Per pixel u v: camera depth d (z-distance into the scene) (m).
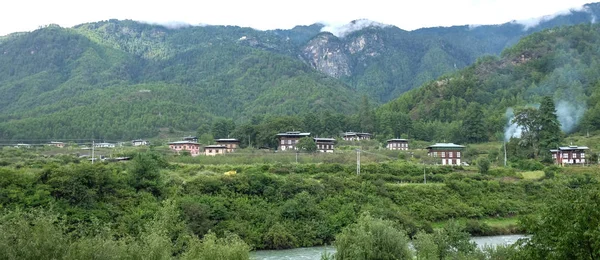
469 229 121.12
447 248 78.94
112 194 107.38
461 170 158.38
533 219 40.53
